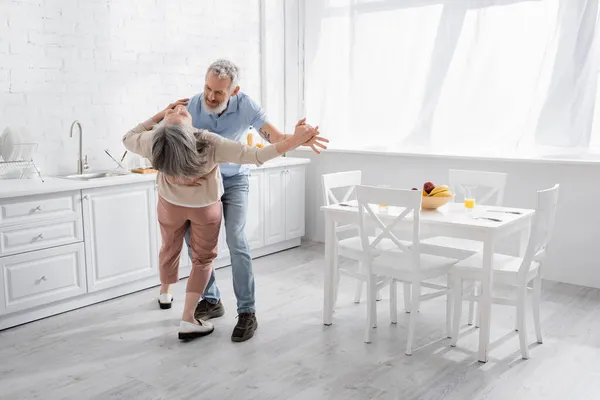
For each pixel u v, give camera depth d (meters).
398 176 4.95
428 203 3.26
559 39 4.08
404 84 4.89
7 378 2.70
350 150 5.13
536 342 3.11
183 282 4.22
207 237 3.03
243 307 3.19
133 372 2.75
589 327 3.34
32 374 2.74
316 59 5.39
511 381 2.65
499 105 4.40
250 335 3.16
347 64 5.23
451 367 2.80
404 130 4.92
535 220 2.76
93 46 4.09
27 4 3.71
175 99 4.70
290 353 2.96
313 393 2.54
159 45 4.53
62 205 3.45
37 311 3.44
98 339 3.15
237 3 5.15
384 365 2.82
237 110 3.12
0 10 3.58
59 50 3.90
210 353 2.96
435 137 4.74
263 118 3.14
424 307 3.67
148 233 3.98
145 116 4.48
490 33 4.38
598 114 4.01
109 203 3.71
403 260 3.12
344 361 2.87
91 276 3.65
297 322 3.41
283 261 4.82
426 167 4.78
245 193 3.25
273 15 5.45
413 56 4.81
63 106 3.96
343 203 3.48
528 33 4.23
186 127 2.67
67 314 3.54
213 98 2.97
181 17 4.68
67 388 2.60
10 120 3.69
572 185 4.12
